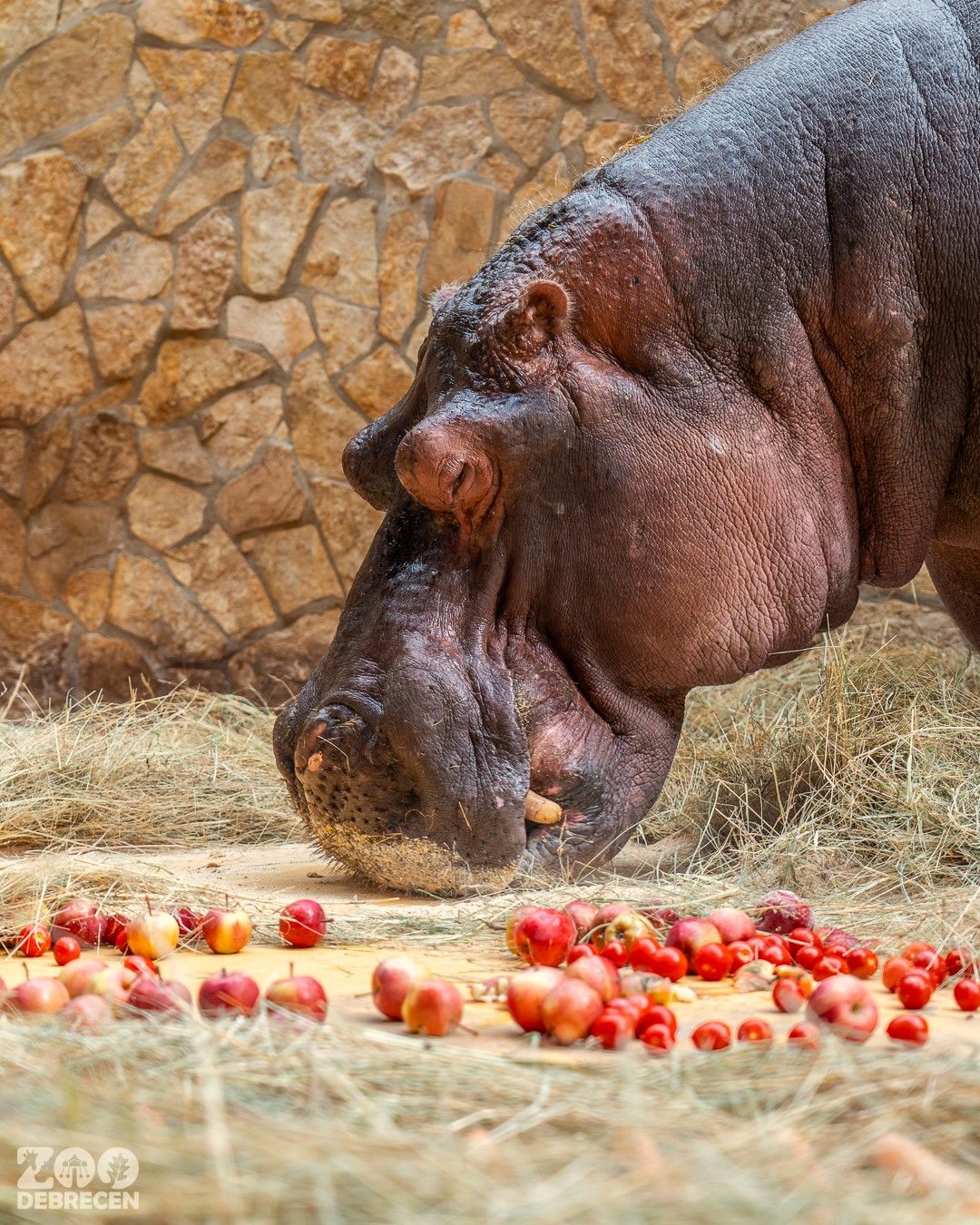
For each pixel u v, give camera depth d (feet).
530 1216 11.88
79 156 62.64
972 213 32.35
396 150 61.05
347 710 29.68
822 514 31.86
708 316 31.19
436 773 28.96
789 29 58.34
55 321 62.95
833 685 40.50
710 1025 18.06
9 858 35.96
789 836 34.12
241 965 24.31
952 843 32.99
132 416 62.69
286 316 61.72
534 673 30.50
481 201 60.44
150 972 20.97
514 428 29.96
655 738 31.65
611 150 59.67
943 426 32.91
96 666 62.80
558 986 18.70
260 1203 12.19
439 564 30.58
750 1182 12.65
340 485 61.41
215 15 61.62
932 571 39.32
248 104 61.77
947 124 32.65
